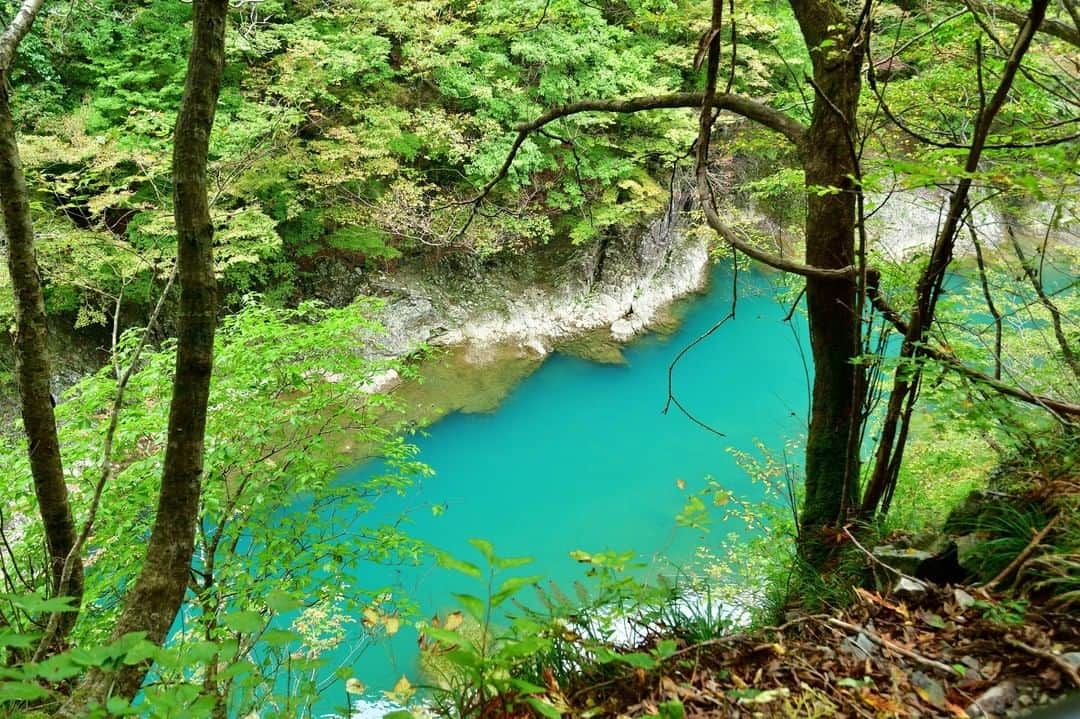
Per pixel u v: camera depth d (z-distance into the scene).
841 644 2.54
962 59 5.41
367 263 15.04
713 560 9.56
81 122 10.41
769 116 4.70
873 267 4.20
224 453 5.00
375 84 13.45
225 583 4.88
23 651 2.75
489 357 15.45
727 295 18.42
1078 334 5.22
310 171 12.13
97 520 4.74
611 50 13.74
